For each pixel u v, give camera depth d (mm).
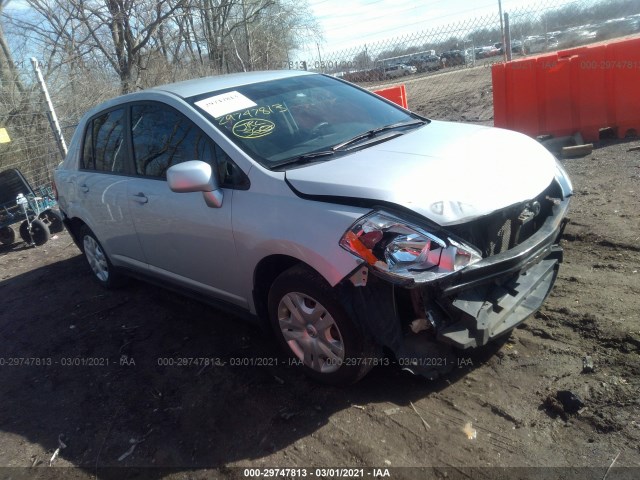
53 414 3607
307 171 3199
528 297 3287
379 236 2730
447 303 2789
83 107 11430
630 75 7109
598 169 6383
